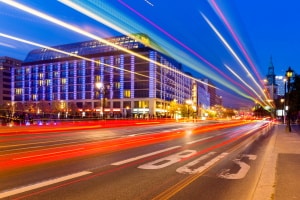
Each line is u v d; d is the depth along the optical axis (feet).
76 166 32.81
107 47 386.32
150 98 353.31
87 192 22.15
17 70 460.55
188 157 41.04
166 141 66.95
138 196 21.43
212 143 63.00
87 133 90.58
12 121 147.54
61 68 416.87
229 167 33.55
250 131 114.62
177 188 23.88
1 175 27.66
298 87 136.56
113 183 25.09
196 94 515.91
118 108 367.66
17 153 43.34
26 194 21.30
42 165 33.19
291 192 20.66
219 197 21.53
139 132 100.01
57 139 68.44
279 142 57.21
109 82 376.48
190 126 162.09
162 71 377.91
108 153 44.32
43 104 377.50
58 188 23.11
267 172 27.68
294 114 197.06
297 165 31.17
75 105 370.12
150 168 32.19
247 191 23.21
